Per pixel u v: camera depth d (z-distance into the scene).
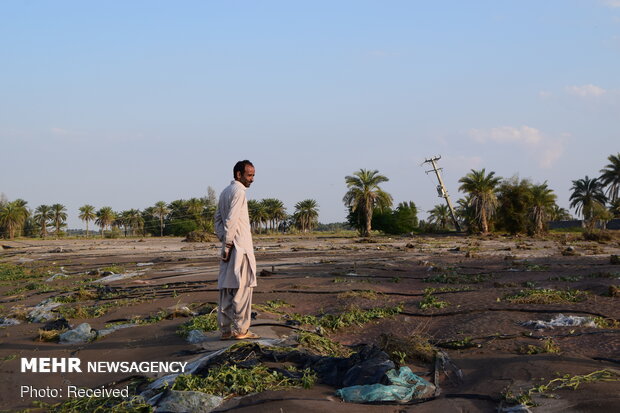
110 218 128.62
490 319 9.09
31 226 123.62
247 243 7.01
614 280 14.22
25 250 53.72
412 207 80.94
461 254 29.03
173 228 114.12
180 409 4.75
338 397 5.01
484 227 67.62
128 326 8.98
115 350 7.38
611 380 5.07
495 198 66.38
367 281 15.82
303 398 4.88
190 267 23.36
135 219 129.00
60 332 8.88
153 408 4.88
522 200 64.94
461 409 4.70
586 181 85.31
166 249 44.47
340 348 7.10
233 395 5.10
